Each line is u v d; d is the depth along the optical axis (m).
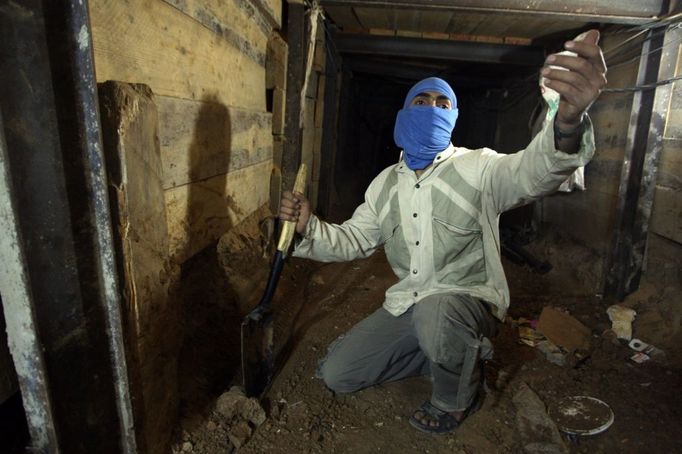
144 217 1.17
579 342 2.46
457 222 1.60
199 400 1.67
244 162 2.36
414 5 2.74
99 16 1.03
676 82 2.59
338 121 6.12
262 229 2.72
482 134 6.90
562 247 3.88
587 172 3.59
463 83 6.04
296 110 3.06
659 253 2.70
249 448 1.57
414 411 1.84
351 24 4.16
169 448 1.44
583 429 1.76
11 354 0.95
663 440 1.75
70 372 0.99
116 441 1.12
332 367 1.83
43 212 0.90
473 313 1.59
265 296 1.82
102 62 1.05
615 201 3.11
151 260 1.22
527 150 1.34
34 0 0.83
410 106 1.69
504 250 4.25
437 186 1.62
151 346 1.26
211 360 1.86
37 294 0.91
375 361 1.82
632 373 2.21
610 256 3.00
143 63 1.26
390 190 1.77
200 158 1.73
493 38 4.32
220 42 1.92
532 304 3.05
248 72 2.43
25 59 0.84
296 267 3.35
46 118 0.88
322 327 2.53
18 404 1.11
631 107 2.96
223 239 2.26
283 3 3.19
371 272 3.55
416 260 1.67
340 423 1.75
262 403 1.81
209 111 1.80
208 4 1.75
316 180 4.79
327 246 1.82
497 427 1.77
